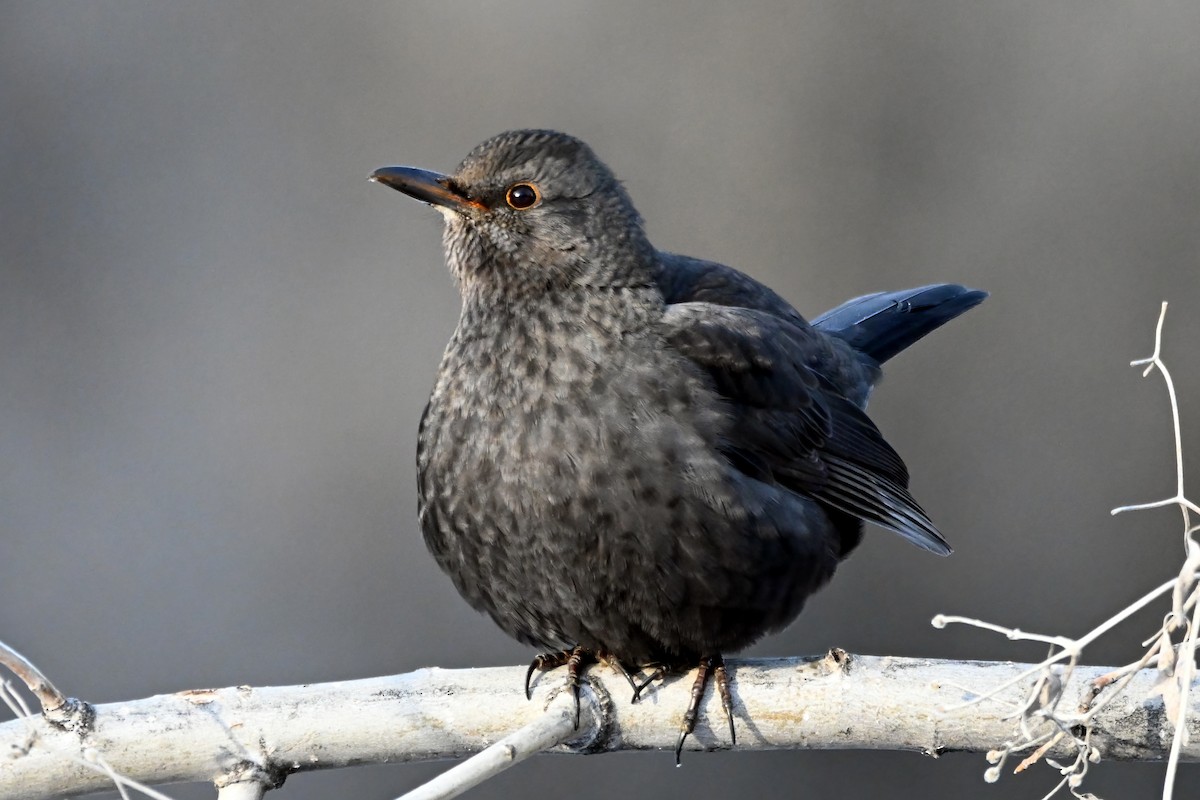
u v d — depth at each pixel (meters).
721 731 7.66
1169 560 14.22
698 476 8.06
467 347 8.42
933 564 14.02
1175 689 6.46
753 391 8.62
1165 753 7.09
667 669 8.08
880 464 9.34
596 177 8.61
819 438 9.04
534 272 8.40
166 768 7.16
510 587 8.30
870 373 10.62
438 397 8.42
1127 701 7.11
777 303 9.78
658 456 8.05
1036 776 12.79
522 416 8.12
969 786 12.88
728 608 8.15
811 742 7.55
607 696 7.78
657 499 8.01
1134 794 12.65
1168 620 6.29
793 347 9.19
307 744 7.28
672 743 7.74
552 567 8.12
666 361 8.33
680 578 8.05
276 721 7.27
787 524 8.31
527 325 8.31
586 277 8.42
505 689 7.56
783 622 8.47
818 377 9.36
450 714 7.47
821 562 8.56
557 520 8.02
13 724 7.11
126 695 13.70
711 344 8.50
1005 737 7.25
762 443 8.62
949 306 11.23
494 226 8.48
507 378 8.21
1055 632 14.01
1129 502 14.48
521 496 8.07
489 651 13.74
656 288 8.67
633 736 7.78
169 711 7.21
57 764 7.07
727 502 8.07
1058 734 6.56
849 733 7.48
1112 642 13.99
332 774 12.75
